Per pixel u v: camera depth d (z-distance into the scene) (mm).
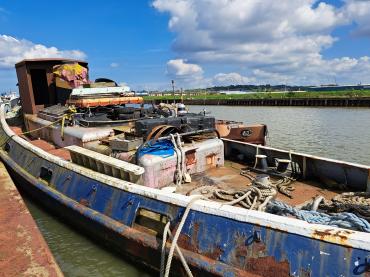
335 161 6078
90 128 7613
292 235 3461
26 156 8414
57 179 6742
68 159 7027
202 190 5754
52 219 7141
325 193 5844
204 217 4121
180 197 4453
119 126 7988
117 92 9258
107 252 5672
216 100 66750
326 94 60688
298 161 6711
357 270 3062
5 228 5660
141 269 5039
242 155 7887
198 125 7090
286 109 49062
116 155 6199
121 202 5148
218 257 3916
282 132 25969
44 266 4570
